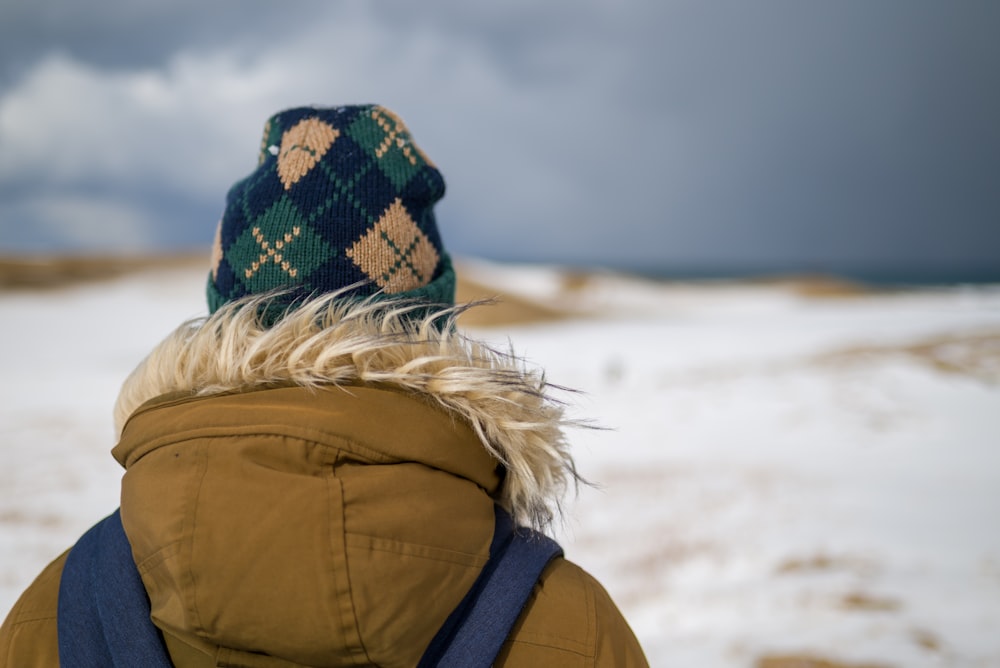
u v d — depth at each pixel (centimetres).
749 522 753
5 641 84
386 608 69
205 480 70
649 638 480
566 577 89
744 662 413
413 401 81
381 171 94
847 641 428
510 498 93
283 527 67
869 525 719
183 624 70
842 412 1445
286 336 81
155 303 4494
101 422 1398
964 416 1356
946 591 512
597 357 2430
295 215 90
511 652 82
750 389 1733
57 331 3366
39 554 632
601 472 1029
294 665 72
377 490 71
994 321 2962
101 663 78
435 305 91
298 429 73
